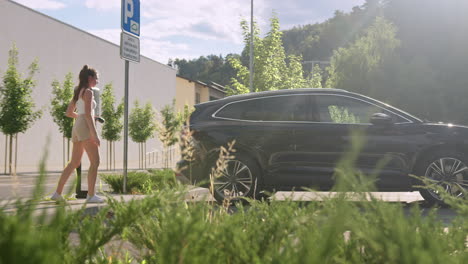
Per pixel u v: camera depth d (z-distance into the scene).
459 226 1.23
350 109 6.64
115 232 1.22
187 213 1.22
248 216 1.53
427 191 6.35
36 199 0.88
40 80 22.05
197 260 0.95
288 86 32.34
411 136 6.45
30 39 21.36
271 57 32.22
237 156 6.50
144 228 1.51
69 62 24.47
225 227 1.11
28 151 20.89
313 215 1.17
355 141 0.82
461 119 19.75
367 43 22.05
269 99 6.75
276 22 31.94
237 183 6.50
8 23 19.94
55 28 23.20
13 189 0.98
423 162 6.43
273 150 6.52
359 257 1.10
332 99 6.72
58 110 20.50
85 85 5.81
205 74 99.00
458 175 6.43
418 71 20.27
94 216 1.25
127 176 7.65
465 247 1.12
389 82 20.67
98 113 6.79
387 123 6.43
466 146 6.39
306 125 6.56
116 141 28.44
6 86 17.06
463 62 19.98
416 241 0.85
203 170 6.33
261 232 1.23
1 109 17.05
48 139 0.90
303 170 6.48
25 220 0.75
